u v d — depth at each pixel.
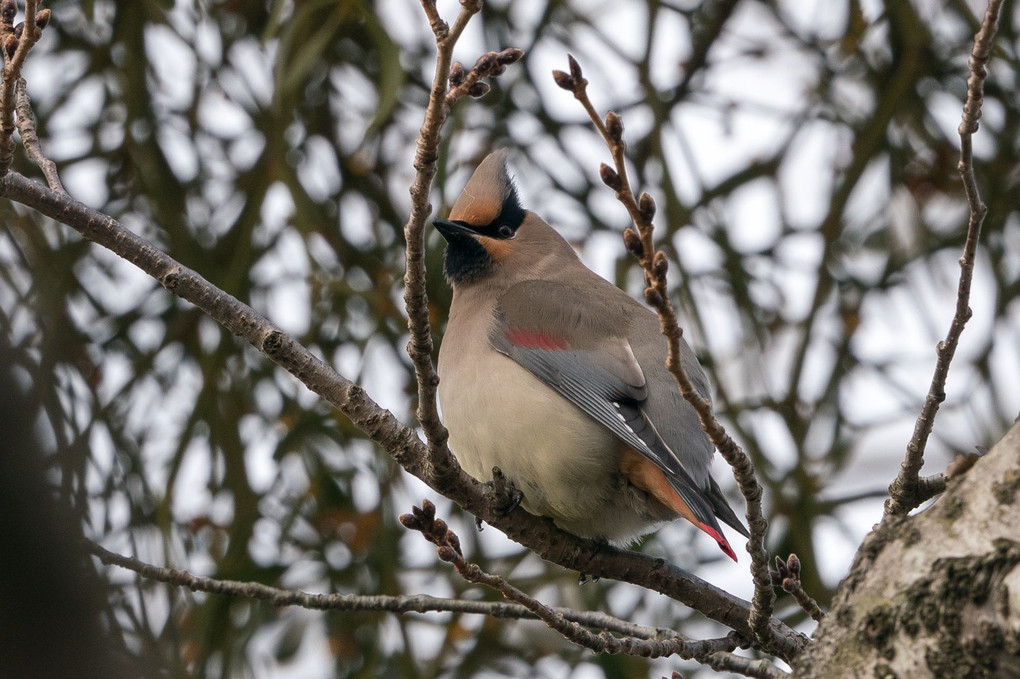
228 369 11.33
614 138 4.89
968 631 3.86
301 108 11.87
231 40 11.62
